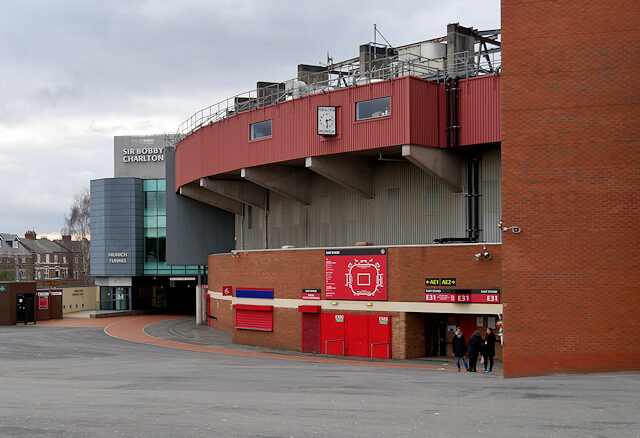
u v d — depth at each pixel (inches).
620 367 909.2
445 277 1336.1
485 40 1718.8
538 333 936.9
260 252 1681.8
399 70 1675.7
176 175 2411.4
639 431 461.1
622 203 916.6
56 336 2033.7
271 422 505.4
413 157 1459.2
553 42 948.6
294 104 1667.1
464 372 1104.8
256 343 1694.1
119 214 3213.6
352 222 1779.0
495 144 1480.1
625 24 925.8
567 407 571.5
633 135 917.2
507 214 954.1
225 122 1910.7
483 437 443.8
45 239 5782.5
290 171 1877.5
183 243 2549.2
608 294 916.0
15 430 477.1
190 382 846.5
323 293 1510.8
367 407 584.1
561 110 941.8
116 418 526.3
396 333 1387.8
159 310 3344.0
